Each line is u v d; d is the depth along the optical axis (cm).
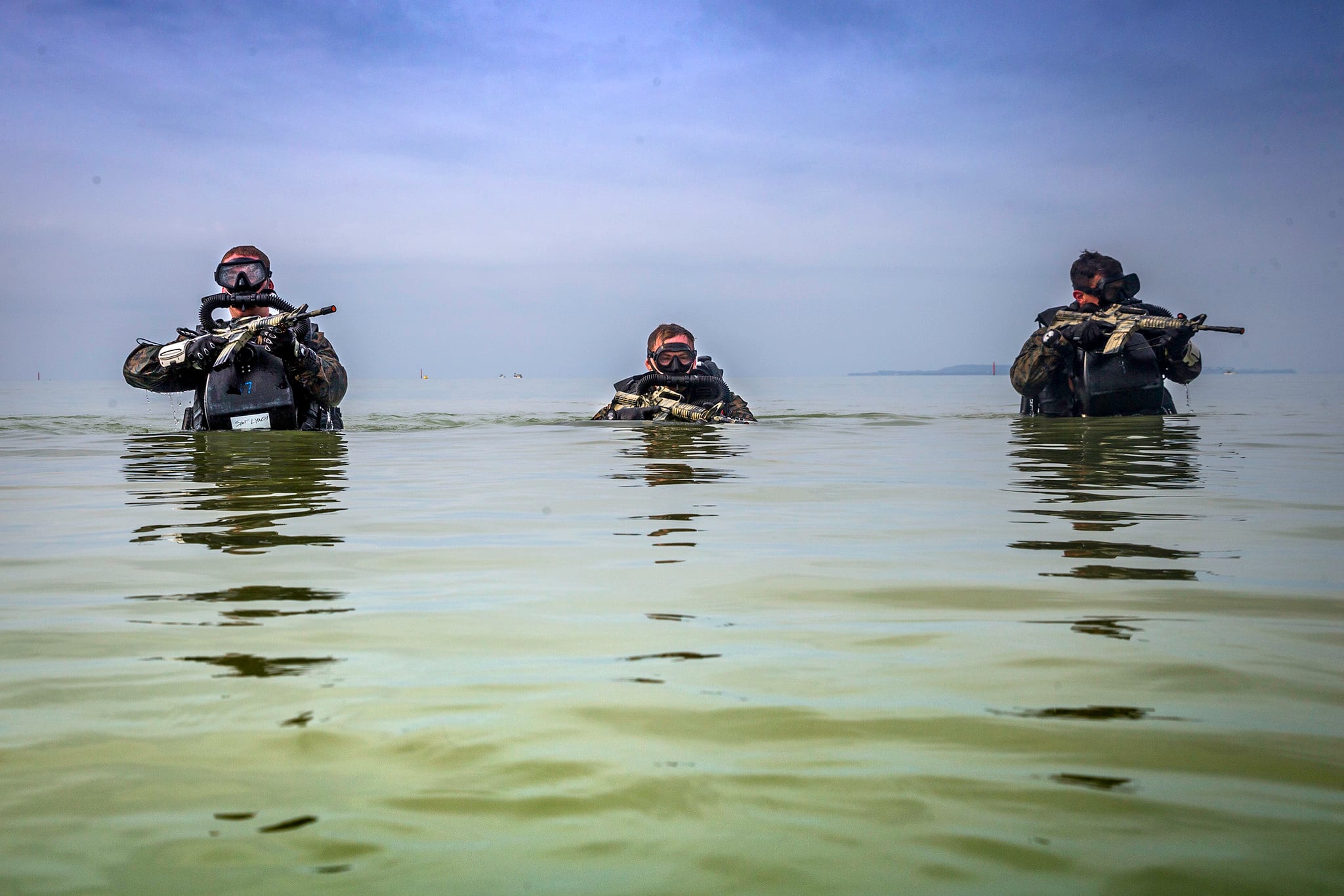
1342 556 321
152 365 954
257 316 936
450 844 121
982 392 2928
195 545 347
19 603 257
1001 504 453
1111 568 302
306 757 149
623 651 210
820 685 185
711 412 1081
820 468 622
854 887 111
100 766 145
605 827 125
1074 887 110
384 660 203
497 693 180
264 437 879
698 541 356
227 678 189
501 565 310
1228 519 402
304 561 316
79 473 595
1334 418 1098
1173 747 152
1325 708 171
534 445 798
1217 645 212
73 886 112
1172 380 1153
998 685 184
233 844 121
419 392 3375
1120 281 1101
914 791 136
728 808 131
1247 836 122
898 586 278
